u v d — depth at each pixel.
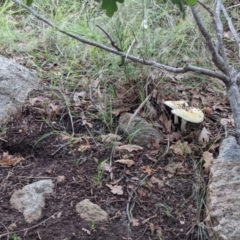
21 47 1.70
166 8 1.86
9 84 1.48
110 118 1.41
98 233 1.11
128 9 1.79
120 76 1.52
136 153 1.32
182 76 1.59
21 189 1.19
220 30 1.22
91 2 1.90
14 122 1.40
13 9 1.95
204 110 1.48
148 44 1.61
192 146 1.34
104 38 1.65
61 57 1.67
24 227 1.11
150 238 1.11
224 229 1.07
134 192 1.21
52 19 1.81
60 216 1.14
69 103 1.47
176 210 1.17
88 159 1.29
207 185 1.20
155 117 1.42
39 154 1.32
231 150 1.26
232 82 1.17
